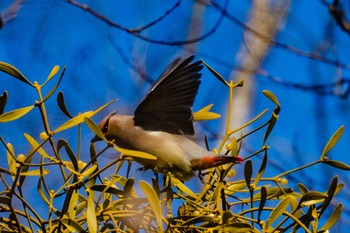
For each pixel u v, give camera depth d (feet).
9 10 44.62
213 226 30.17
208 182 32.78
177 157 33.65
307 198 29.04
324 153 30.55
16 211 30.14
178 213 31.32
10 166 30.22
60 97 29.25
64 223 29.07
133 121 34.53
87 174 29.32
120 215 30.30
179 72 32.78
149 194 26.89
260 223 29.30
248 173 29.32
